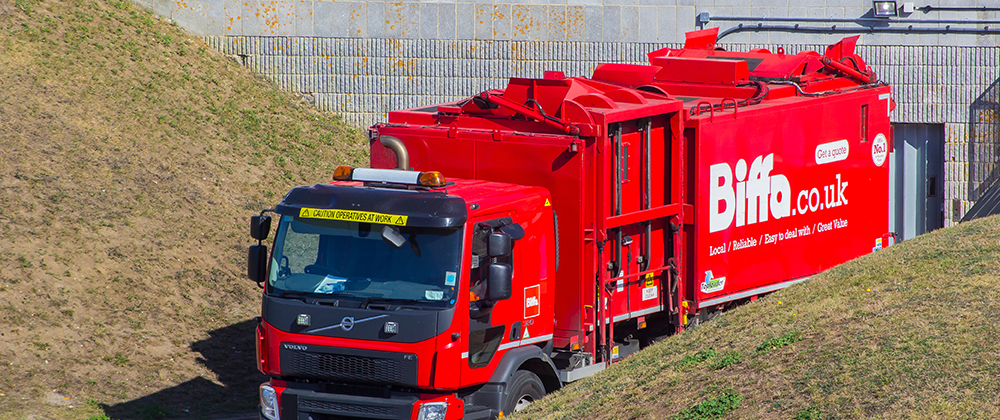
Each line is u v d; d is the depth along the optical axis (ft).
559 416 24.75
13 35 59.72
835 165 36.47
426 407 24.43
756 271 33.37
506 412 26.02
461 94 65.51
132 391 34.76
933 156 62.64
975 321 23.15
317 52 65.87
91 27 63.82
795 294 30.17
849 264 32.76
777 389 22.20
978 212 58.39
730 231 32.07
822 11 62.28
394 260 24.90
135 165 52.11
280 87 66.49
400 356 24.20
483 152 29.27
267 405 26.14
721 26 63.52
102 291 40.37
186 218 49.19
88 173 49.24
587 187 27.71
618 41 64.54
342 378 24.88
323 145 63.10
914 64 61.46
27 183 45.91
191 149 56.49
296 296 25.53
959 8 60.85
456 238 24.48
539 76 65.00
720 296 32.01
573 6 64.44
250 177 56.54
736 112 31.78
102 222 45.16
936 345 22.11
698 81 36.37
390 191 25.43
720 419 21.68
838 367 22.34
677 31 64.18
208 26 66.85
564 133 27.99
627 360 28.91
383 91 65.92
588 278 28.04
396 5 65.10
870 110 37.91
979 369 20.56
